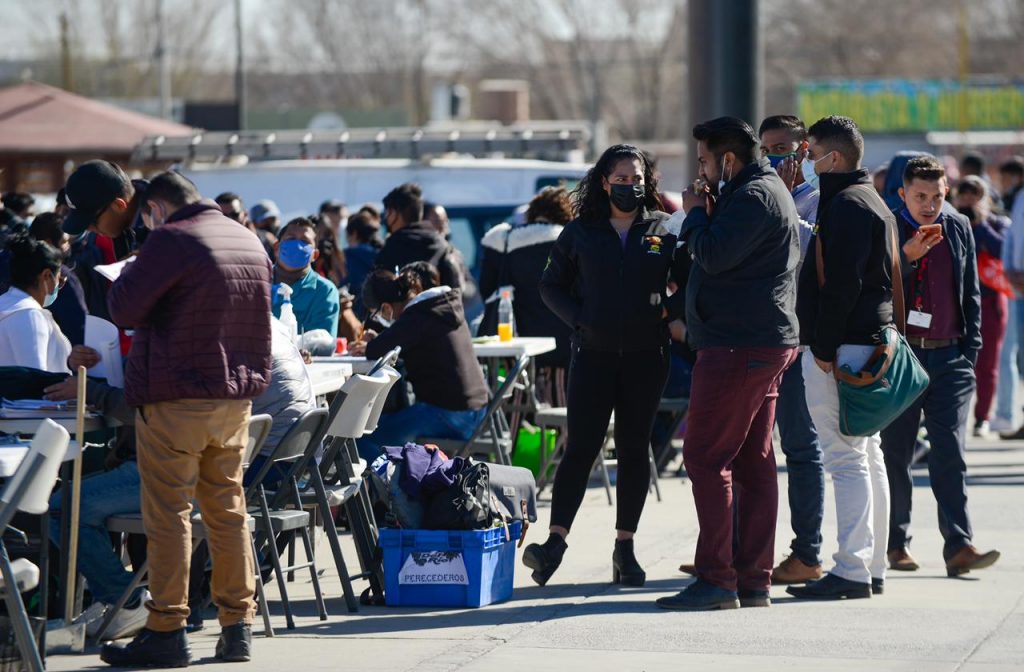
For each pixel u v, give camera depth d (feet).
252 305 60.75
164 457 59.98
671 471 117.08
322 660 61.67
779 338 66.59
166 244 58.95
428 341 89.25
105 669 60.80
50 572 66.23
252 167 156.35
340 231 138.21
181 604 61.00
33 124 213.25
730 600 69.31
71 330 72.74
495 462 98.73
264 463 68.74
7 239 79.05
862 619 67.36
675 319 74.49
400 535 71.61
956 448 77.41
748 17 134.92
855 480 71.26
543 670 59.47
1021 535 87.97
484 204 146.20
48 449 51.57
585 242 73.00
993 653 61.26
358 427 70.64
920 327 77.30
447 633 65.98
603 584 76.18
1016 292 123.44
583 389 73.77
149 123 223.30
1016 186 144.36
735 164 66.54
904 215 78.74
